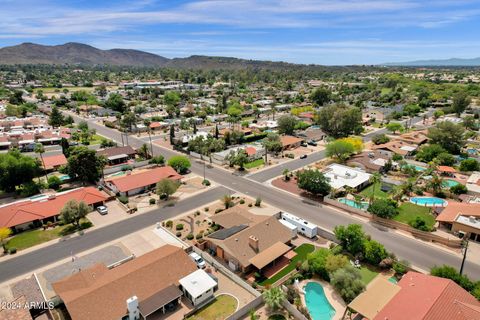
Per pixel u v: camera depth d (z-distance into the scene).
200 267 52.69
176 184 79.44
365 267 52.84
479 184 84.38
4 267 53.34
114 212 72.88
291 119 143.88
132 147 125.69
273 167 103.94
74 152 87.06
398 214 70.31
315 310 43.69
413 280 44.47
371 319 37.59
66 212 63.12
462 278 44.91
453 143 117.12
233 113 188.38
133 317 41.19
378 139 127.69
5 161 80.94
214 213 72.06
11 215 65.25
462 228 61.69
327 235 62.09
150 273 46.94
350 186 83.19
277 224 61.28
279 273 51.81
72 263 53.84
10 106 185.00
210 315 43.16
